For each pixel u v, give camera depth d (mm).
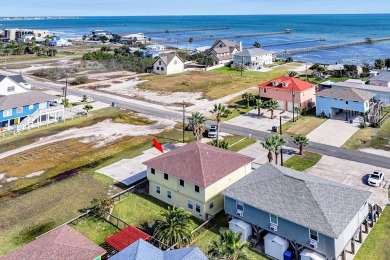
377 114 66625
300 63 139750
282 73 116938
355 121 66062
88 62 137375
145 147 55188
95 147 55312
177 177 36656
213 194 35844
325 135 59219
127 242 30156
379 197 38688
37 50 170875
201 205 35531
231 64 137375
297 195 29969
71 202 39031
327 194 30016
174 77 112688
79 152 53344
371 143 55000
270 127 64000
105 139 58781
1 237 32719
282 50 185750
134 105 80000
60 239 26719
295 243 28844
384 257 28969
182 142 57125
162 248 30094
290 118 69312
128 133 61781
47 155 52219
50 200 39531
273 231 29969
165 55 123312
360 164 47500
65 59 151375
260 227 31016
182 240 30250
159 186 39438
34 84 102000
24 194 40938
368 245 30625
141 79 110000
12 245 31500
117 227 34406
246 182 33656
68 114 73000
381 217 34812
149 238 30812
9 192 41438
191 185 35938
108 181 44062
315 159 49500
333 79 104625
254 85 98938
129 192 41250
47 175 45875
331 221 27281
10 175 45812
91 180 44344
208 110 75375
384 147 53219
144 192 41531
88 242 27578
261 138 58438
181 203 37531
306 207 28812
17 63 140250
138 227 34281
